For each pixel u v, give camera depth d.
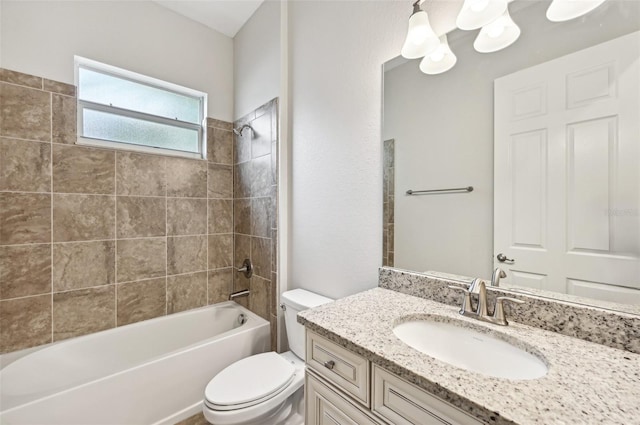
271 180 1.95
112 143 1.91
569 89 0.82
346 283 1.49
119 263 1.89
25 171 1.57
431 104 1.14
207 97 2.31
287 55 1.88
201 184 2.28
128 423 1.37
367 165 1.38
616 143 0.74
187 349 1.58
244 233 2.30
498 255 0.97
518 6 0.92
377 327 0.86
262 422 1.30
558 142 0.84
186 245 2.20
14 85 1.53
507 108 0.94
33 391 1.44
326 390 0.89
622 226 0.74
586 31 0.79
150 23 2.01
